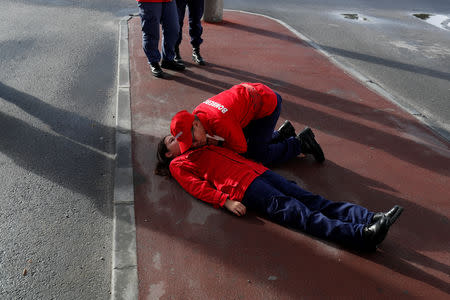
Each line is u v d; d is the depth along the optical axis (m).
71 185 3.63
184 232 3.13
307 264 2.91
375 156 4.30
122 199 3.42
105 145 4.29
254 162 3.51
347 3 11.59
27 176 3.70
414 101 5.77
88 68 6.17
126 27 8.06
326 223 3.01
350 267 2.90
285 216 3.13
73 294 2.66
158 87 5.61
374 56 7.49
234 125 3.31
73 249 2.99
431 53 7.84
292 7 10.78
